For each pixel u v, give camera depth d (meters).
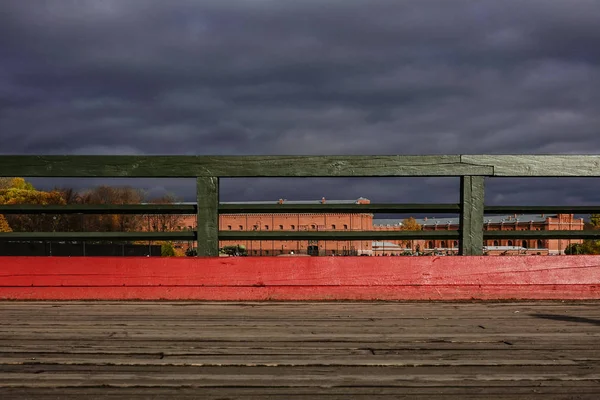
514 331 5.54
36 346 4.90
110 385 3.85
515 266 7.68
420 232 7.89
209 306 7.09
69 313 6.55
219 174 7.66
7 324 5.87
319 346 4.91
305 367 4.28
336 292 7.63
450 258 7.68
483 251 8.43
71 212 7.82
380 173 7.58
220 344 4.98
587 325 5.86
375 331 5.54
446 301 7.58
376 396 3.64
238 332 5.48
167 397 3.62
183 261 7.66
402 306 7.13
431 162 7.62
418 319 6.19
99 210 7.78
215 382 3.92
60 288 7.66
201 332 5.48
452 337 5.27
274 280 7.64
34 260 7.71
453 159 7.64
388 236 7.91
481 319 6.20
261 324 5.89
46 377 4.02
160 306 7.09
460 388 3.80
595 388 3.80
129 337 5.26
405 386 3.84
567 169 7.61
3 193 62.28
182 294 7.62
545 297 7.65
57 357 4.54
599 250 62.06
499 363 4.38
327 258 7.69
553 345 4.95
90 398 3.60
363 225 79.31
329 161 7.61
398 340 5.14
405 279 7.64
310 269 7.67
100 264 7.68
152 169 7.66
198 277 7.66
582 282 7.68
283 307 7.03
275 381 3.94
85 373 4.12
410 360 4.46
